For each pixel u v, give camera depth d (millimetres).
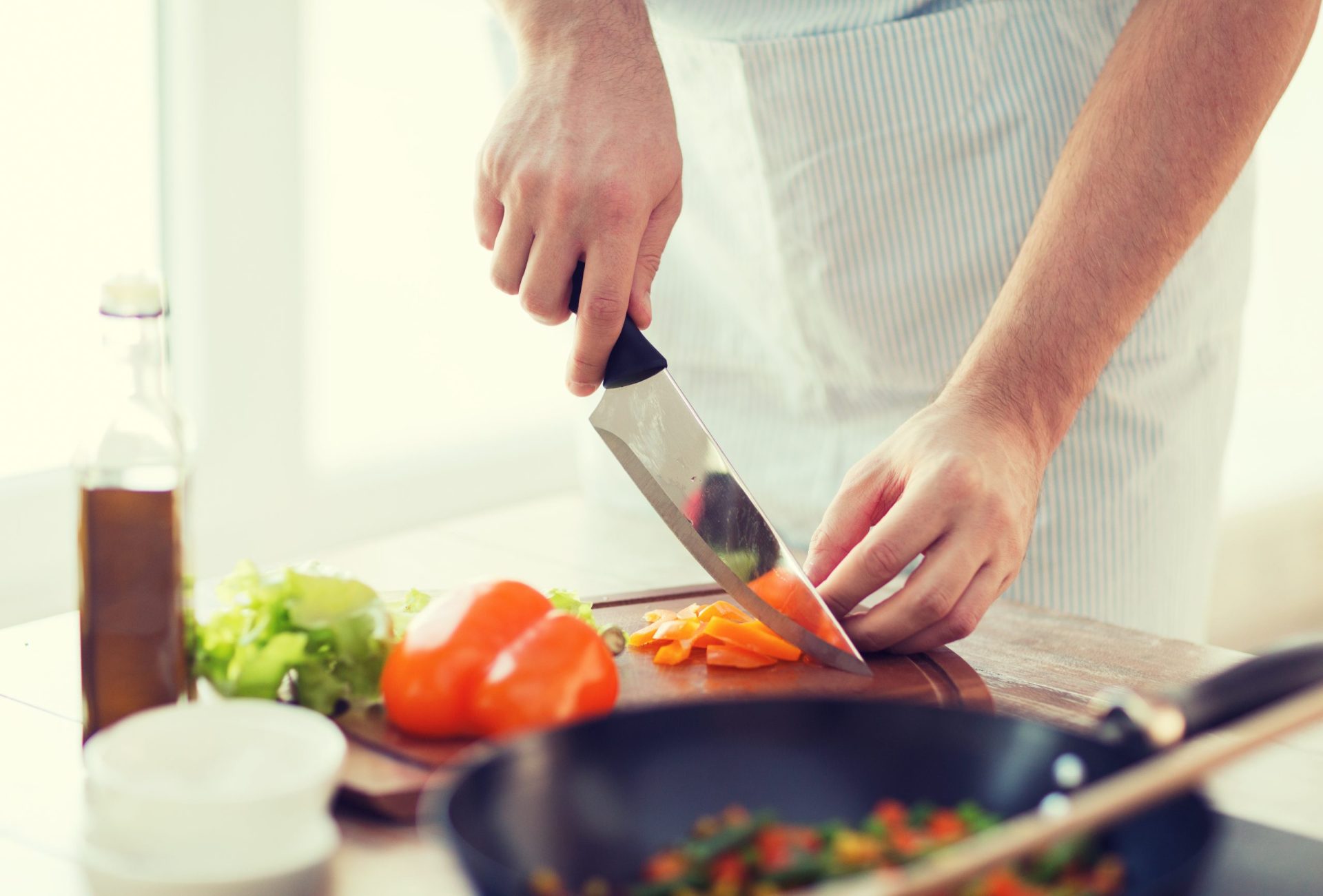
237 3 1839
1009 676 968
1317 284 3045
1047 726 645
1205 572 1557
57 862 672
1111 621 1439
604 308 998
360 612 823
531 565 1292
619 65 1067
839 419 1496
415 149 2174
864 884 459
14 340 1764
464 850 519
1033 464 1021
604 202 993
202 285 1881
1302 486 2463
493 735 763
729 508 973
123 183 1852
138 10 1817
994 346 1078
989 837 483
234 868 597
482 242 1115
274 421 2006
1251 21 1078
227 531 1974
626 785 640
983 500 952
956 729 665
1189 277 1398
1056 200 1125
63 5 1743
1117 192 1087
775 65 1362
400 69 2123
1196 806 557
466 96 2217
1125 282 1077
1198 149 1079
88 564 761
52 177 1771
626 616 1067
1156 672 983
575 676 766
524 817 601
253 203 1914
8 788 755
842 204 1392
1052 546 1413
